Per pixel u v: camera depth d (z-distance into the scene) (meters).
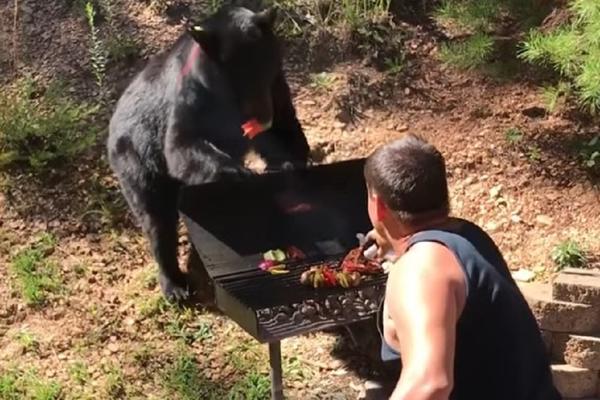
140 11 5.31
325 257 3.60
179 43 3.99
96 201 4.50
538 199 4.41
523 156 4.60
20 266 4.18
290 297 3.31
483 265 2.21
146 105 4.01
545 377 2.29
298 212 3.70
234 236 3.60
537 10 5.18
